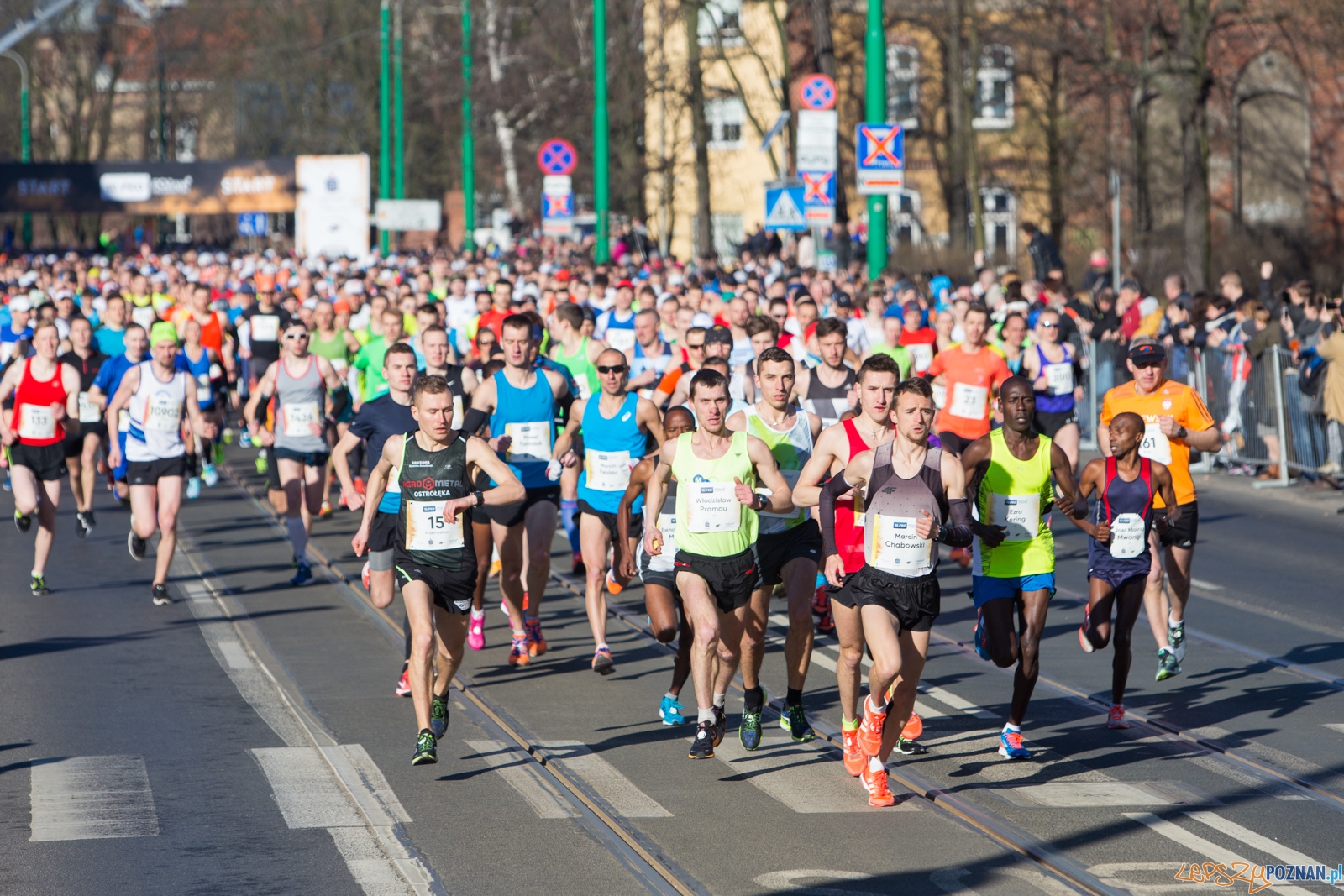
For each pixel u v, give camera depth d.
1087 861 15.06
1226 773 18.12
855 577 17.30
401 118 124.06
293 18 156.88
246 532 37.09
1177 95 73.31
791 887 14.38
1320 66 81.38
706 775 18.23
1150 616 22.62
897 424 17.03
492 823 16.31
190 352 43.00
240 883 14.45
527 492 24.25
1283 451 42.31
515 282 65.12
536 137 125.06
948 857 15.21
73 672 23.19
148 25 149.00
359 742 19.47
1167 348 48.00
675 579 19.89
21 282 69.06
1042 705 21.58
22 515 29.67
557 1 118.06
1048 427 34.88
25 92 142.75
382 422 23.95
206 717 20.59
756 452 18.62
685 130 114.69
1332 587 29.23
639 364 33.19
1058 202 94.25
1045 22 83.81
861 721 18.30
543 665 24.20
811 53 107.12
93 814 16.52
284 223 144.50
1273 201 85.75
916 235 105.12
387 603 22.92
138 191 119.94
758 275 62.19
